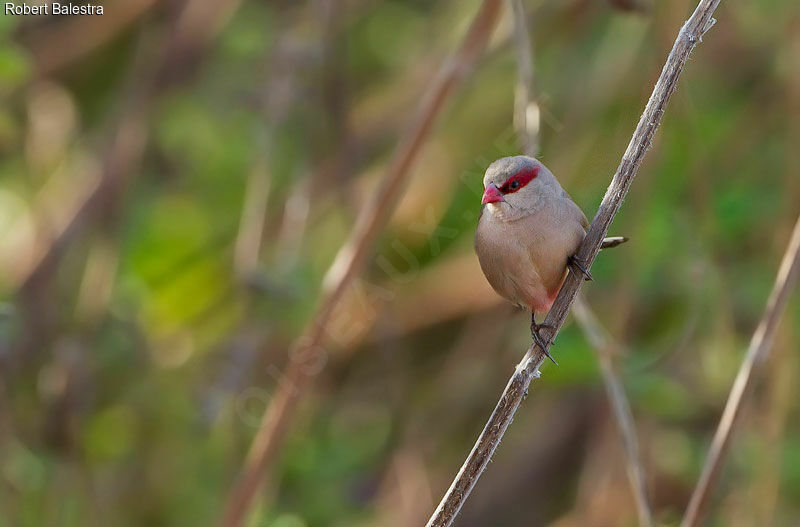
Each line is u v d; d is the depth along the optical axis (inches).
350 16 527.8
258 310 443.8
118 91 550.3
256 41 507.5
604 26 490.6
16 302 470.0
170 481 477.4
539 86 495.8
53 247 474.0
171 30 498.3
